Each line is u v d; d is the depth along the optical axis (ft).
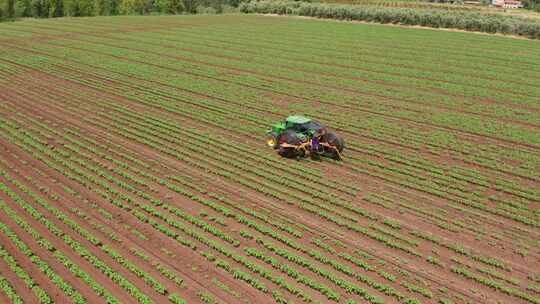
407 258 48.78
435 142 82.89
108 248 48.49
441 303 41.83
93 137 80.79
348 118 94.89
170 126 87.40
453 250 50.37
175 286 43.45
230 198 60.54
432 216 57.52
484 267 47.39
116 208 57.36
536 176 69.51
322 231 53.42
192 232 51.52
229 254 47.85
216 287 43.32
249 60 152.46
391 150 78.69
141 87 115.34
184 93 111.14
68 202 58.39
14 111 93.81
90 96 106.63
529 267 47.57
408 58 158.71
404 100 109.50
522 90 119.85
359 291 42.68
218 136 82.79
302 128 74.18
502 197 63.16
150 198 59.21
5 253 46.85
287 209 58.23
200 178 66.39
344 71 138.41
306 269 46.50
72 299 41.22
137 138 80.53
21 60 142.92
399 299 42.16
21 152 73.67
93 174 66.44
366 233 52.70
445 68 144.46
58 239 50.49
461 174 70.23
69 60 145.28
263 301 41.55
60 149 74.59
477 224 55.88
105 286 43.19
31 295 41.60
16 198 58.18
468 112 101.50
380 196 61.98
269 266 46.75
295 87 118.83
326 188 64.13
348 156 75.77
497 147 81.30
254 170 68.49
